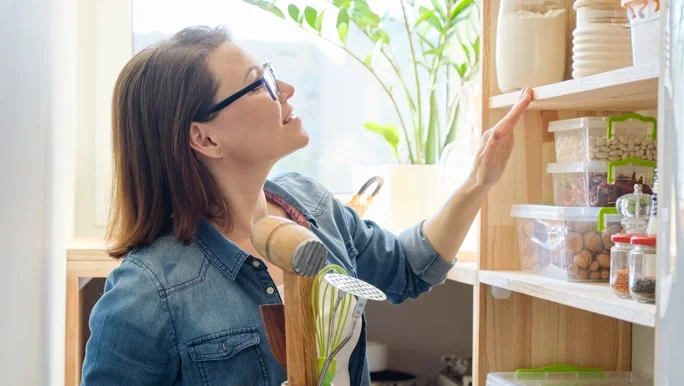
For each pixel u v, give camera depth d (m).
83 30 2.10
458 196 1.46
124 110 1.25
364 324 1.21
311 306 0.98
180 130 1.21
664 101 0.79
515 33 1.43
